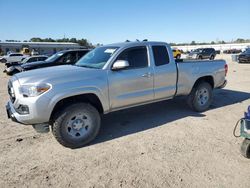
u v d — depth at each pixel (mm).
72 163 3867
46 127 4199
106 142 4633
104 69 4707
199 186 3201
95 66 4941
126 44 5129
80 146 4434
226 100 7805
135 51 5148
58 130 4211
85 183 3334
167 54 5637
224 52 61906
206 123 5543
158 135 4891
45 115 4055
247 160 3842
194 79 6094
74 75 4371
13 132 5258
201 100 6383
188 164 3744
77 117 4363
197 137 4754
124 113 6441
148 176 3451
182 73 5836
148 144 4480
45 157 4090
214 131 5059
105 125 5586
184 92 6004
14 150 4371
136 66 5121
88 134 4480
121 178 3424
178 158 3932
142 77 5125
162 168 3645
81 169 3684
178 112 6414
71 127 4324
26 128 5508
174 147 4328
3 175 3568
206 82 6422
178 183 3273
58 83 4152
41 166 3799
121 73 4848
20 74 4562
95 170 3646
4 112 6938
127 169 3650
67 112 4207
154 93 5402
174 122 5637
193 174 3473
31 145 4578
